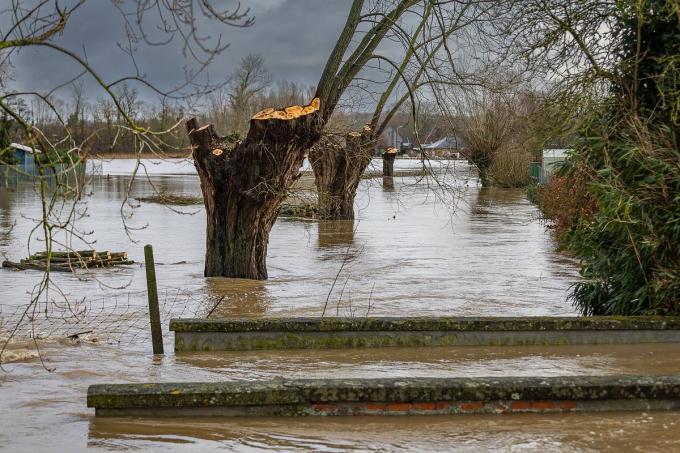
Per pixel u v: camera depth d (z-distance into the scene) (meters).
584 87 11.62
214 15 6.23
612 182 10.79
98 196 48.62
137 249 24.30
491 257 22.00
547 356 10.00
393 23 17.11
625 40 11.53
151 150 7.59
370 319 10.51
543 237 27.09
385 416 7.51
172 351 10.71
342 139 21.52
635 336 10.55
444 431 7.17
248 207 17.50
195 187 58.59
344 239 27.14
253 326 10.45
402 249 24.14
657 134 10.97
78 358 10.34
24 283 17.45
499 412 7.57
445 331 10.51
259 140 16.67
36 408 8.05
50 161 7.39
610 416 7.53
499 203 43.47
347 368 9.54
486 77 17.09
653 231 10.58
